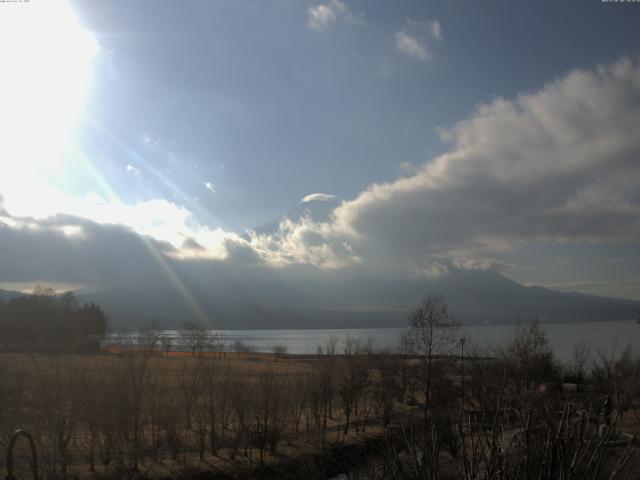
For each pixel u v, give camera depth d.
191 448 41.06
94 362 49.12
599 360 67.38
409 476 13.12
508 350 51.72
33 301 125.94
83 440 40.81
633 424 35.59
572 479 10.55
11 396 36.38
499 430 12.48
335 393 55.84
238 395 43.12
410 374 53.72
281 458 38.22
